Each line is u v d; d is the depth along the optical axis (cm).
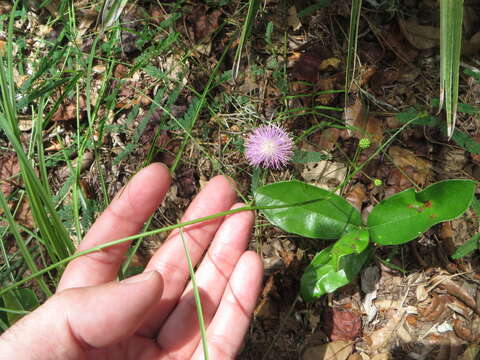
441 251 21
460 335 20
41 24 25
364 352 21
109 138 24
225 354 16
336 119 22
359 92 23
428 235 22
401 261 22
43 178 18
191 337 17
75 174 21
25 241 22
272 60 23
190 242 18
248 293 17
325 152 22
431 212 17
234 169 23
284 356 21
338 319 21
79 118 24
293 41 24
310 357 21
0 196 16
